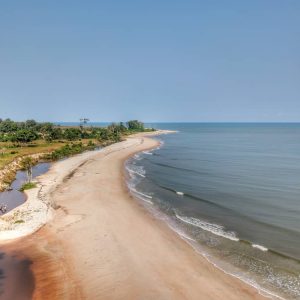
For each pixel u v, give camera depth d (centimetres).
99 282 2136
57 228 3059
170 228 3053
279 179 5353
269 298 1909
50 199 4006
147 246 2658
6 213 3475
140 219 3303
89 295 1997
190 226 3111
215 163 7244
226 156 8575
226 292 1984
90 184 4919
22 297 1972
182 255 2489
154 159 8019
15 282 2141
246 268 2272
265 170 6244
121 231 2981
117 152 9469
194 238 2816
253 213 3509
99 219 3300
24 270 2295
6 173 5419
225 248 2603
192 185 4919
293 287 2016
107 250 2592
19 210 3556
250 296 1936
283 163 7188
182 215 3447
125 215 3431
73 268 2323
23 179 5344
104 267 2328
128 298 1955
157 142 13488
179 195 4300
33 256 2506
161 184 4988
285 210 3606
